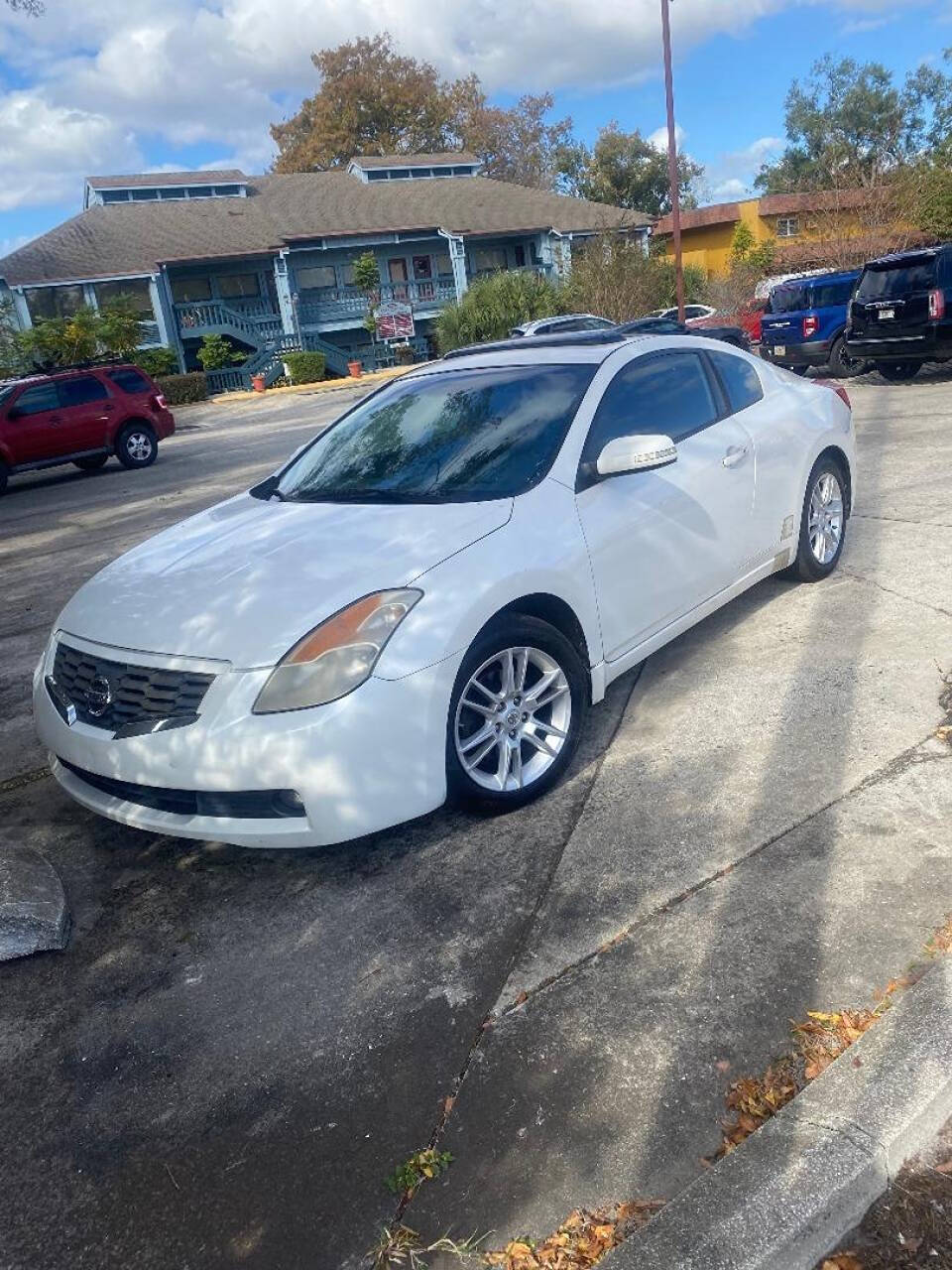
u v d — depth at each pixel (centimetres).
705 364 502
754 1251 192
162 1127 251
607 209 4094
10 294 3105
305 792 310
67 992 308
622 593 407
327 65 5644
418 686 323
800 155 5003
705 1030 255
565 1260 202
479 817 371
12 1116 262
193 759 316
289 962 307
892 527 668
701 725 418
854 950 274
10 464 1619
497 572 349
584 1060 251
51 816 423
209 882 357
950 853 308
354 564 346
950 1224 199
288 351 3506
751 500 492
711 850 329
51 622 727
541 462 400
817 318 1611
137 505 1268
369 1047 267
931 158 2900
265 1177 232
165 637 337
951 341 1336
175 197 3834
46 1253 221
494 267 4084
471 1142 233
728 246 4309
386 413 475
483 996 279
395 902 329
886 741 381
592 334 496
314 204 3875
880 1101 218
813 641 487
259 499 459
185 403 3134
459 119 5878
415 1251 209
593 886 321
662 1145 225
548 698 379
